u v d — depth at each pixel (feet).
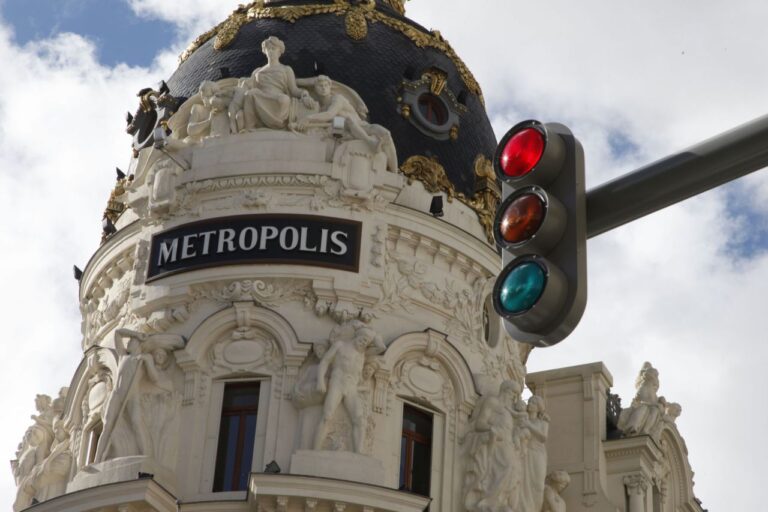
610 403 154.30
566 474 143.64
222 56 152.46
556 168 34.81
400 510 124.36
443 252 142.20
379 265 137.28
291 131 140.97
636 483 146.92
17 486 144.25
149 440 131.23
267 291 135.03
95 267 149.38
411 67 152.15
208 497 128.36
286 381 131.54
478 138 155.12
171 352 135.03
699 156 33.32
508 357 147.64
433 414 136.46
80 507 125.70
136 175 147.64
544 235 34.35
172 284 137.59
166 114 149.28
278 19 153.69
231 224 137.80
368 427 130.93
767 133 32.53
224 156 140.67
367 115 145.38
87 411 141.59
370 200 138.92
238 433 131.75
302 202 138.10
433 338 136.98
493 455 135.13
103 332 145.89
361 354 131.75
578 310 33.88
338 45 150.92
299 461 125.59
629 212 34.37
